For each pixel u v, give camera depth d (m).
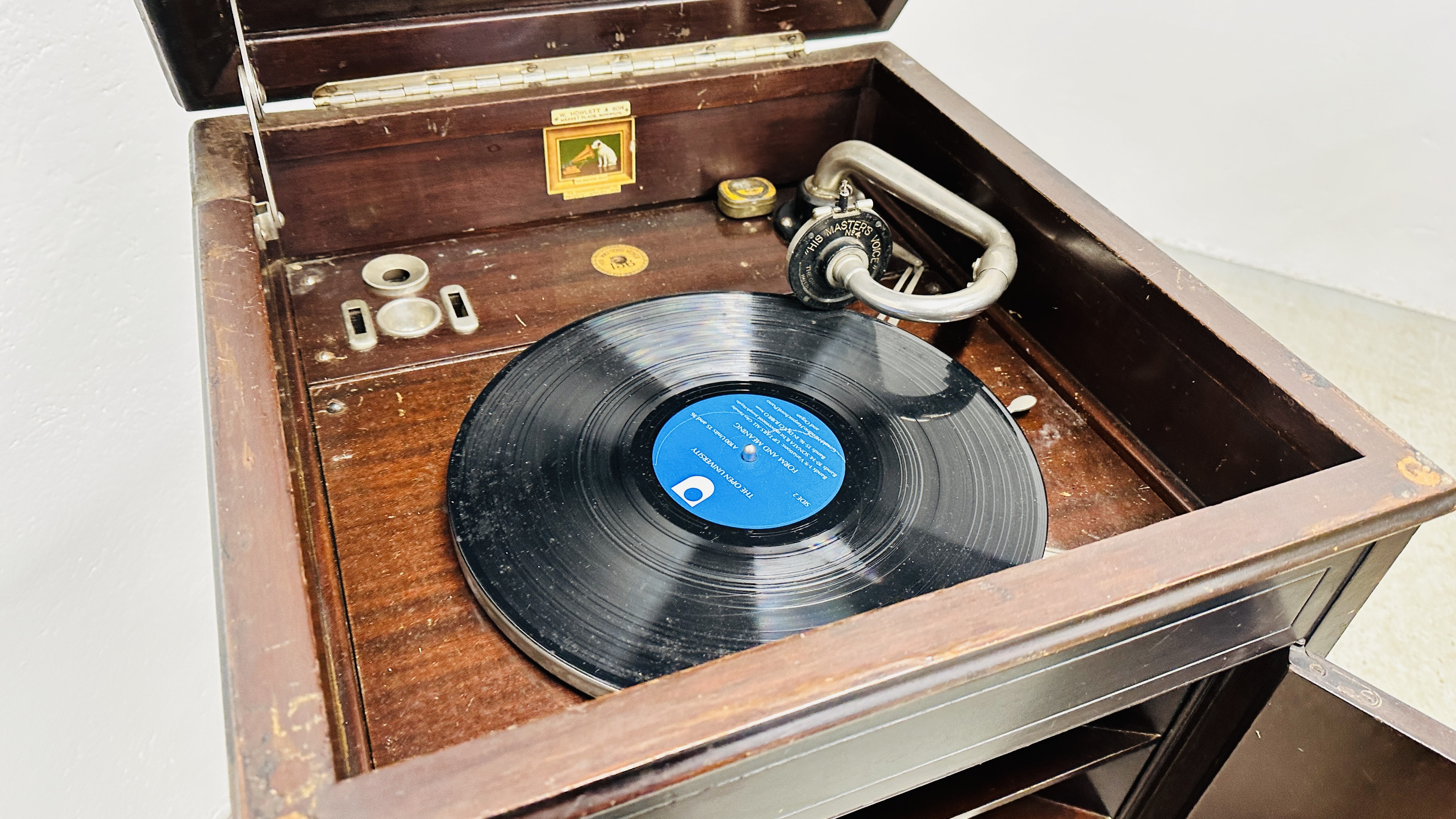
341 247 1.02
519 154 1.04
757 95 1.10
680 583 0.69
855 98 1.17
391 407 0.87
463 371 0.91
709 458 0.80
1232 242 2.26
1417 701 1.46
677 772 0.47
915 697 0.52
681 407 0.84
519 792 0.45
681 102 1.07
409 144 0.98
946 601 0.55
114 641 1.09
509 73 1.01
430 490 0.80
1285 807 0.81
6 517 0.95
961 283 1.06
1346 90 1.98
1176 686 0.70
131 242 1.01
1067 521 0.82
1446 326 2.11
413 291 0.99
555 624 0.66
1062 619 0.54
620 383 0.85
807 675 0.51
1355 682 0.71
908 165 1.04
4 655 0.96
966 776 0.83
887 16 1.16
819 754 0.55
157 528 1.13
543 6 1.00
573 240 1.09
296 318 0.95
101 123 0.95
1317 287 2.21
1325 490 0.64
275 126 0.91
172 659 1.18
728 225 1.13
